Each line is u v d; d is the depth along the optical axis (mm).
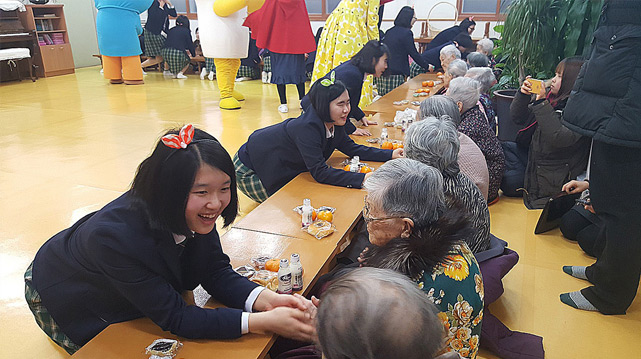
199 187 1268
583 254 2670
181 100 7953
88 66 12180
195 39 11008
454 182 1923
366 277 804
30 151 5070
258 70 10273
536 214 1852
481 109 3785
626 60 1272
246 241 1978
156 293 1344
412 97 5031
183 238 1451
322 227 2074
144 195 1290
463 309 1325
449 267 1327
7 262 2875
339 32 5520
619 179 1722
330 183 2662
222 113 6961
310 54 9219
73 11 11555
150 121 6438
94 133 5809
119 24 9000
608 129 1375
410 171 1449
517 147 3680
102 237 1308
